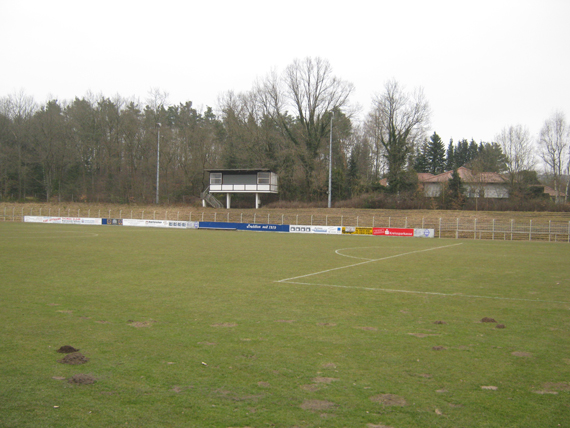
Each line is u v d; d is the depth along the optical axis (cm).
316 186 6588
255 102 6931
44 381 600
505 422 499
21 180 7644
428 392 582
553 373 657
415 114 6506
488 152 9175
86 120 7638
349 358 716
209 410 520
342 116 7006
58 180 7550
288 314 1032
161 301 1152
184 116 8488
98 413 507
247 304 1137
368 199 6059
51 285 1358
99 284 1391
